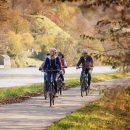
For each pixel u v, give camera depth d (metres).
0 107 35.91
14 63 159.25
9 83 75.50
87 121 27.83
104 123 27.48
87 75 47.41
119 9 11.69
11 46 155.50
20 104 38.50
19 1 113.19
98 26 13.65
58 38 168.38
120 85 13.89
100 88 17.83
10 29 132.00
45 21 158.50
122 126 25.03
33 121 27.94
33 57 169.25
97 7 11.48
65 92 52.38
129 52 13.07
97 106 34.69
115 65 14.27
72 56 167.12
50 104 36.94
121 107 15.75
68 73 119.69
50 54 37.69
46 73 39.62
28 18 135.12
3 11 88.50
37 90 55.56
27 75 105.56
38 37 168.50
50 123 27.12
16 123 27.00
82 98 44.88
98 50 14.99
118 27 13.65
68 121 27.41
